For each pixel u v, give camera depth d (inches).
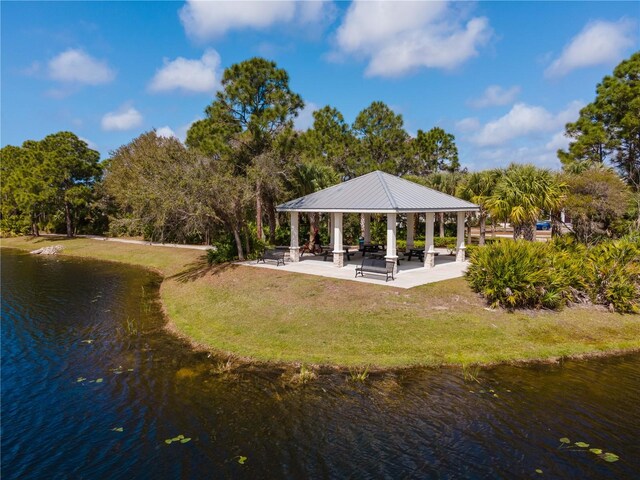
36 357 470.0
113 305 713.6
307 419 317.1
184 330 552.7
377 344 447.5
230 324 539.8
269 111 835.4
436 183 1198.9
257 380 389.7
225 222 881.5
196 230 871.1
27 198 1736.0
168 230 1136.2
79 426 318.3
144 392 373.7
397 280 634.8
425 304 531.5
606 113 1079.6
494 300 533.3
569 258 594.6
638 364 407.8
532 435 288.0
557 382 370.0
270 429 304.5
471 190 998.4
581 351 433.4
